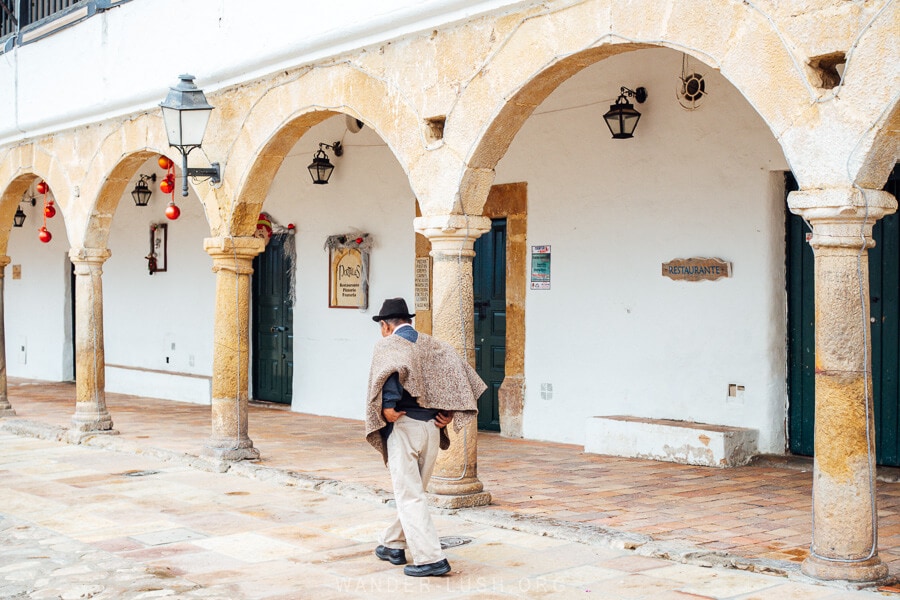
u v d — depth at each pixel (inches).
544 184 406.3
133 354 653.9
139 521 270.8
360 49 306.3
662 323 367.2
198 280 597.3
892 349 319.6
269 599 199.5
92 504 293.4
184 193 347.9
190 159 381.7
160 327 628.4
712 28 215.5
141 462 373.1
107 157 427.2
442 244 279.4
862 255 198.2
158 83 391.2
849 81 191.8
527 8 256.7
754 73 207.6
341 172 500.7
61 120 449.7
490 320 436.8
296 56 328.2
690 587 200.1
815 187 197.0
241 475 341.1
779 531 243.4
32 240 751.7
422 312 458.6
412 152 289.7
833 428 198.2
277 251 550.9
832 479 198.5
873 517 198.5
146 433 441.4
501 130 270.8
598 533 239.9
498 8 261.0
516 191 416.2
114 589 207.5
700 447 337.7
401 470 216.5
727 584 201.0
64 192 456.1
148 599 200.2
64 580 214.2
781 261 339.6
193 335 601.6
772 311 337.7
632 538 234.5
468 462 277.9
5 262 518.0
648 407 371.9
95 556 234.4
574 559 224.8
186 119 340.8
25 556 235.0
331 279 506.3
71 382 719.7
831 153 194.5
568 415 398.6
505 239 428.8
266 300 560.4
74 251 440.1
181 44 380.5
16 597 202.8
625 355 378.9
